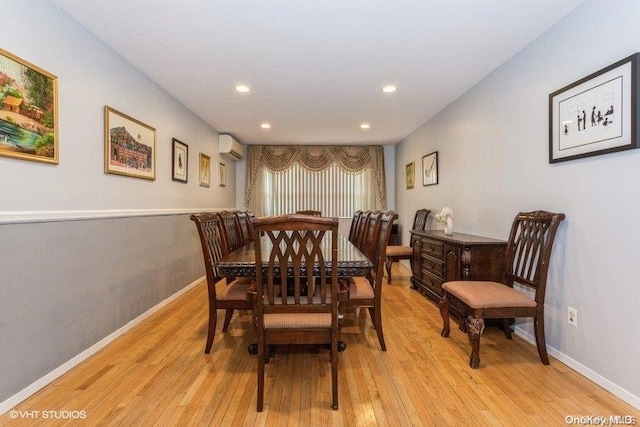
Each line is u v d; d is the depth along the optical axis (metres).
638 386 1.62
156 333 2.58
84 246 2.16
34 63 1.80
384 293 3.73
